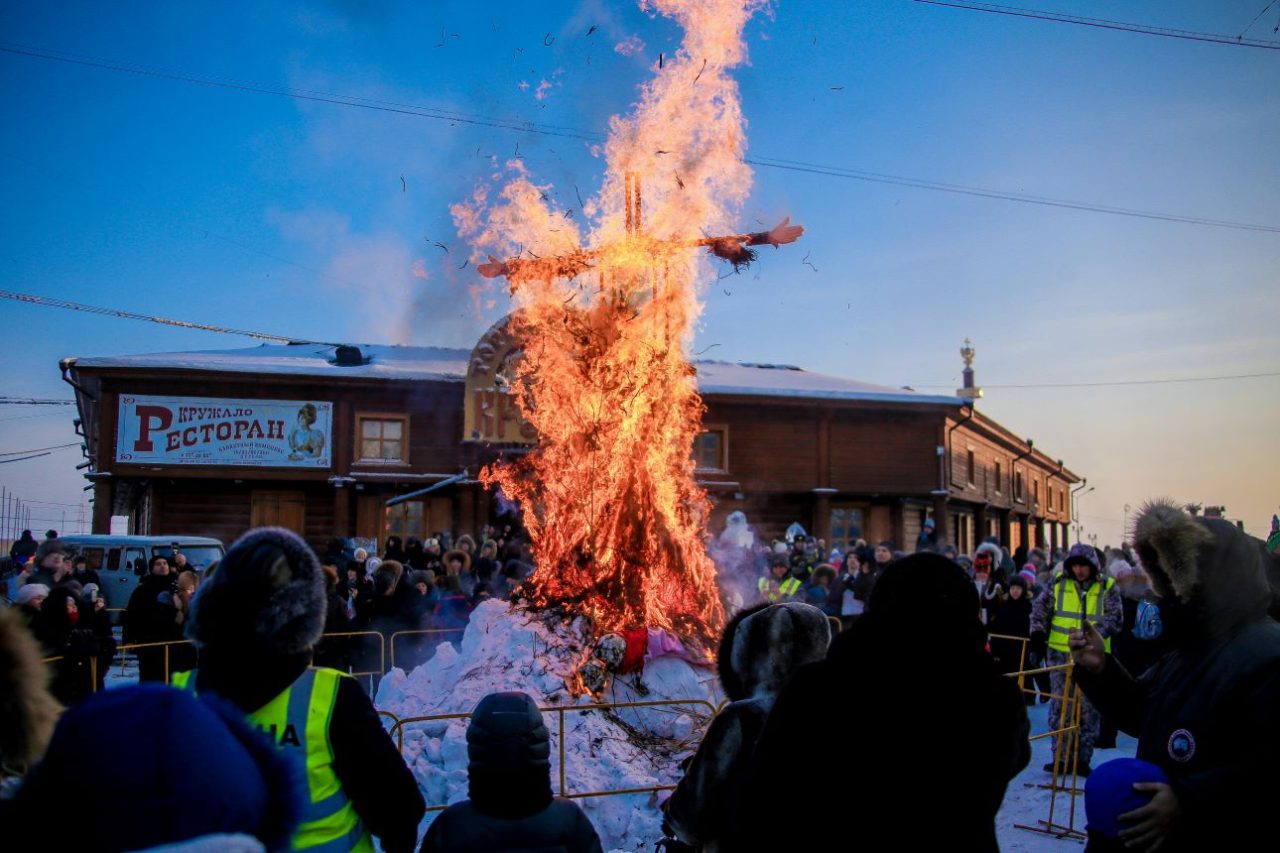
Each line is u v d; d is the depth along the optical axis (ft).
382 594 34.19
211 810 4.81
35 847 4.64
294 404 83.76
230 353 92.63
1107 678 10.03
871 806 7.79
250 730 5.50
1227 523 9.08
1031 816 21.53
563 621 24.56
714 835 10.42
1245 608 8.78
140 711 4.89
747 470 94.32
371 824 8.72
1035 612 26.20
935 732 7.89
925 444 99.76
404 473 84.99
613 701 22.94
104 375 80.38
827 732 7.95
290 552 8.47
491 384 74.95
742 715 10.66
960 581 8.45
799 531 55.52
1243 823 8.16
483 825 8.98
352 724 8.52
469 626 25.85
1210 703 8.64
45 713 5.92
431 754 20.86
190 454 81.46
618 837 19.57
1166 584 9.15
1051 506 166.71
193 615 8.32
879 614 8.38
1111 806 8.46
